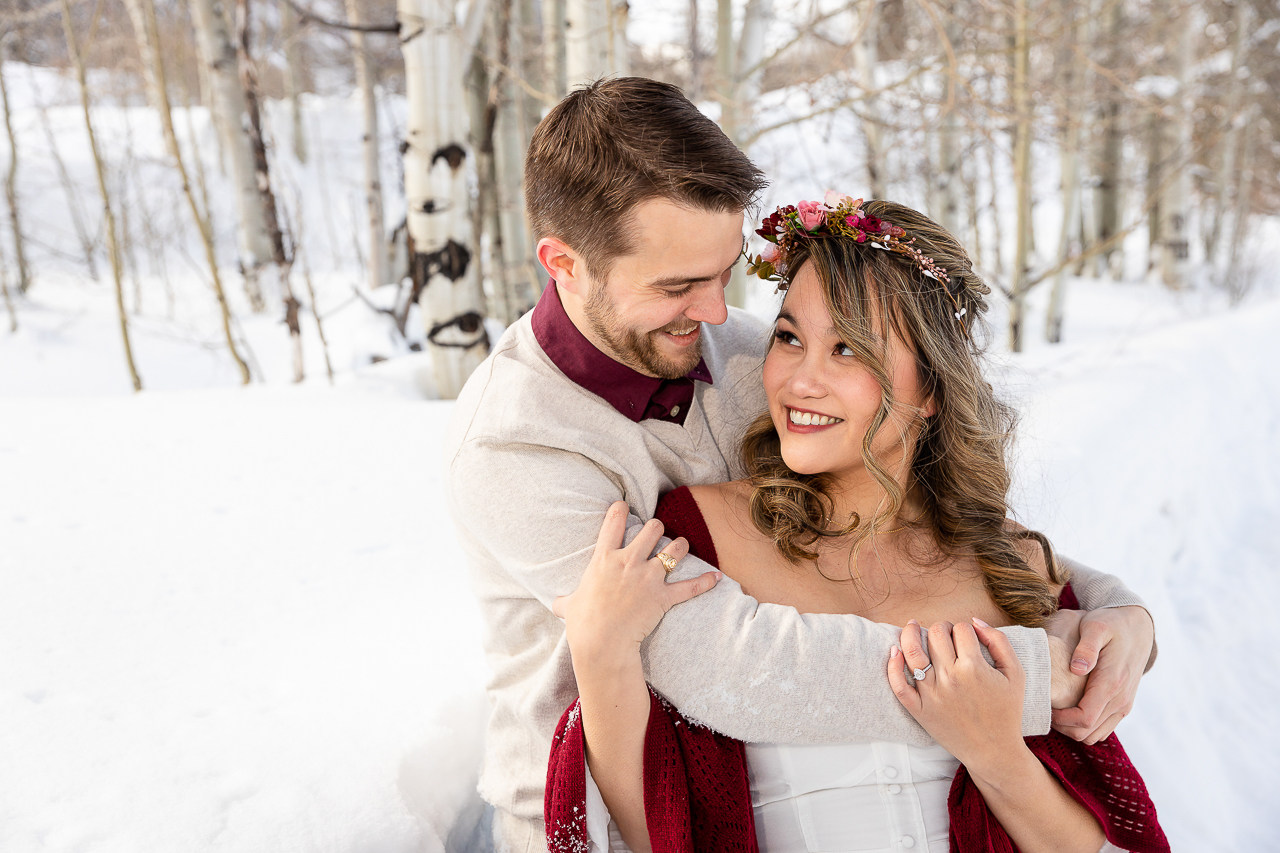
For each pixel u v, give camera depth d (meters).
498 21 5.44
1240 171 12.56
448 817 1.47
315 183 15.22
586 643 1.09
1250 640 3.14
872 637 1.14
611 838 1.27
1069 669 1.23
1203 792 2.34
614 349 1.25
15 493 2.88
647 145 1.10
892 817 1.17
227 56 9.09
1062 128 5.53
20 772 1.39
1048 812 1.17
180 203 12.69
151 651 1.83
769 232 1.32
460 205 4.25
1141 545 3.15
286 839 1.24
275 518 2.66
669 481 1.39
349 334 6.20
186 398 4.31
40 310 9.20
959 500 1.34
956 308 1.29
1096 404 3.72
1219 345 5.75
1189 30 9.01
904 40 6.37
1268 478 4.80
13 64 15.85
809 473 1.31
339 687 1.67
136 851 1.21
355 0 9.90
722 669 1.11
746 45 3.71
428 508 2.75
